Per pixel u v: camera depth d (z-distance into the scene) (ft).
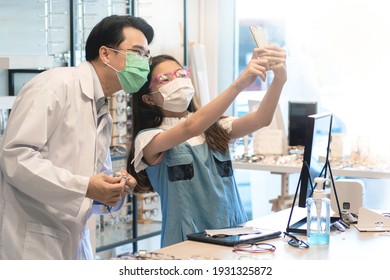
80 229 7.41
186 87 8.35
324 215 7.03
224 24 17.25
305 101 15.06
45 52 13.17
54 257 7.34
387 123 14.90
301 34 15.85
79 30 13.58
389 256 6.55
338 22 15.38
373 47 15.01
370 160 13.88
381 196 15.03
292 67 15.93
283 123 15.10
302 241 7.06
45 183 6.83
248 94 16.80
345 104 15.38
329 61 15.52
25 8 12.78
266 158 14.49
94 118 7.49
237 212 8.50
